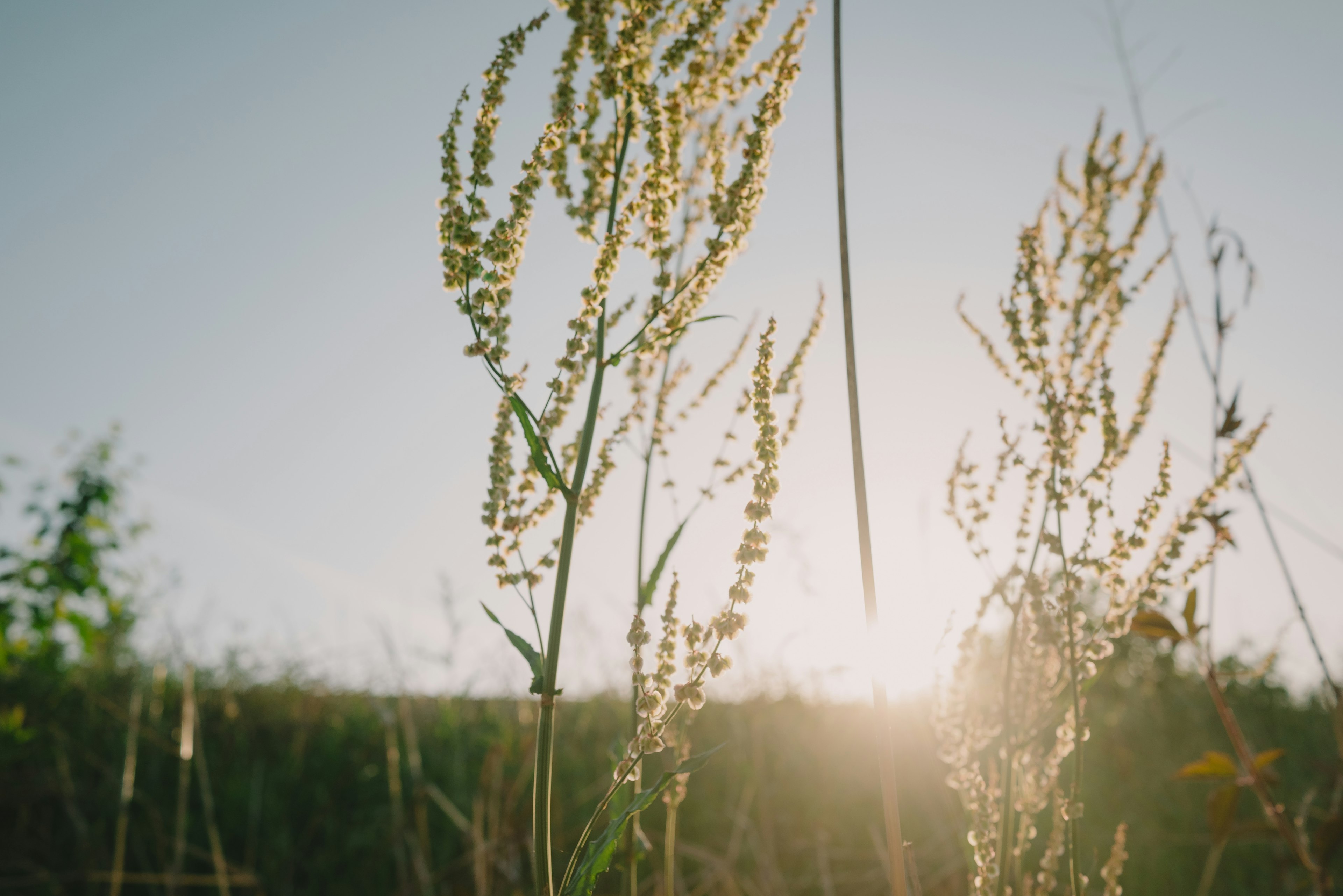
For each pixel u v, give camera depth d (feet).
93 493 22.63
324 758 14.32
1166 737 13.43
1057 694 5.12
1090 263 5.82
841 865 11.59
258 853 12.23
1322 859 5.94
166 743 13.19
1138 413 5.33
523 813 10.83
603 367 4.31
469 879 10.81
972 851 5.10
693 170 6.35
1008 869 5.05
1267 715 13.34
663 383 6.03
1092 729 13.28
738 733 12.85
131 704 14.75
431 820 12.60
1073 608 4.78
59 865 11.77
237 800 12.92
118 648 19.29
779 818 11.69
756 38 4.74
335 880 11.99
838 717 14.35
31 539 21.97
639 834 5.36
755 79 4.83
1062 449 4.87
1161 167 6.02
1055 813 4.94
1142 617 5.61
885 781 3.60
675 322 4.51
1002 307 5.24
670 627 3.88
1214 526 5.10
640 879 11.05
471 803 12.25
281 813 12.87
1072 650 4.68
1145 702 13.52
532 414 4.10
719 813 11.98
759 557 3.47
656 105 4.47
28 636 20.12
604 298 4.13
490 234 4.07
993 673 5.95
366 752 14.73
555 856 10.62
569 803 12.28
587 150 4.75
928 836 11.79
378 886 11.45
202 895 11.64
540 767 3.76
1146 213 6.02
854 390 4.01
